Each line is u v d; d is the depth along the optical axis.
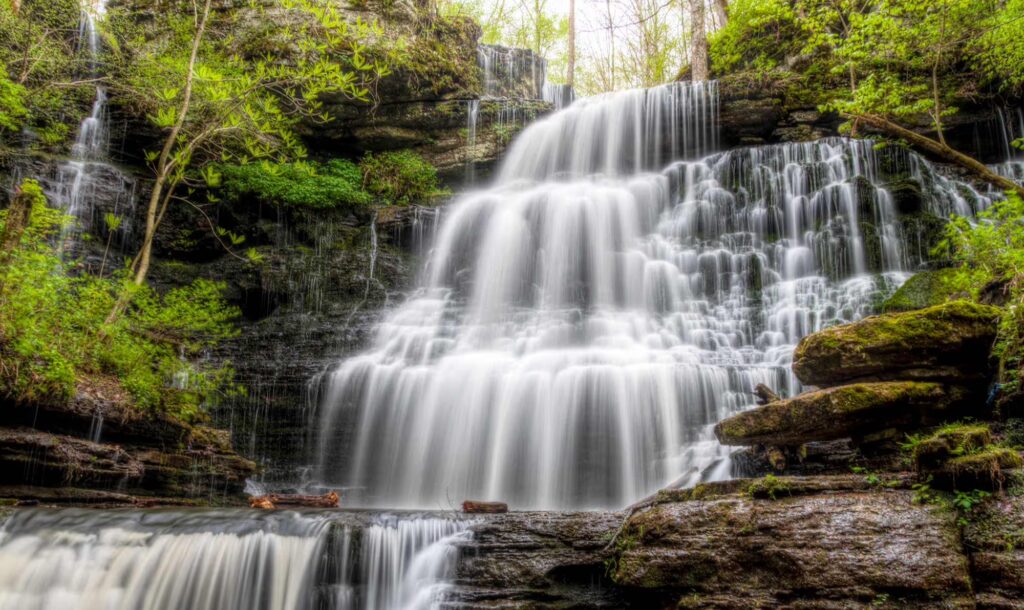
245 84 13.62
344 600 6.95
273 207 18.05
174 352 12.67
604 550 6.58
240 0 19.44
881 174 16.53
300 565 7.04
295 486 13.08
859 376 7.09
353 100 19.86
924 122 18.20
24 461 8.07
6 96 14.12
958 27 14.42
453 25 22.55
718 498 6.10
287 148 18.58
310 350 15.05
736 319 14.81
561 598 6.47
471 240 17.83
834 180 16.48
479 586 6.67
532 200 18.11
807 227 16.27
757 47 22.88
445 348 14.37
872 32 14.71
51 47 16.69
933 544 5.00
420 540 7.06
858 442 6.94
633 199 18.19
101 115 17.83
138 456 9.58
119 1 19.72
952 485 5.23
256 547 7.11
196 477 10.16
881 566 5.02
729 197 17.47
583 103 21.70
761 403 8.79
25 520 7.18
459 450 12.01
